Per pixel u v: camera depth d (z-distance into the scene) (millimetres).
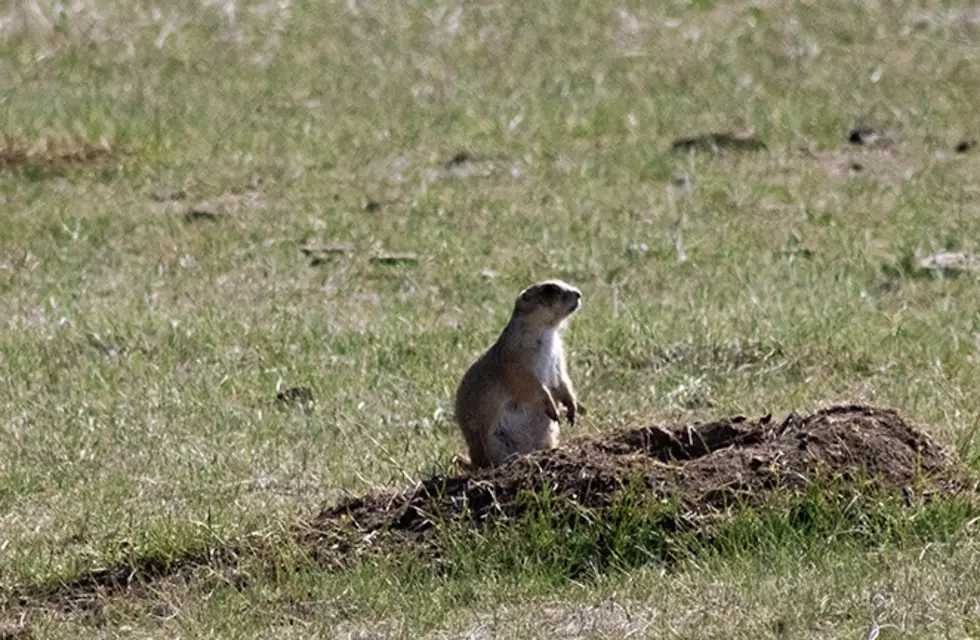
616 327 22062
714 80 38062
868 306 23188
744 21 42500
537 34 41719
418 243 27594
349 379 20906
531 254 26688
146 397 20594
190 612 14258
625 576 14281
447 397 20047
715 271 25562
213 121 35469
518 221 28641
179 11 43250
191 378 21219
